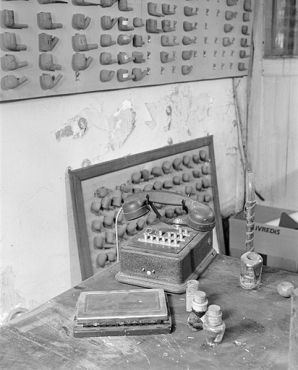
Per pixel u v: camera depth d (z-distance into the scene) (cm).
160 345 137
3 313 193
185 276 169
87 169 218
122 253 173
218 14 297
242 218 337
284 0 319
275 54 332
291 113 335
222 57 311
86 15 204
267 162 354
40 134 196
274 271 184
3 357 132
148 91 256
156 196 179
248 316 152
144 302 153
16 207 191
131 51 233
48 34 187
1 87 173
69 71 201
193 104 296
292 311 117
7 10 168
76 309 152
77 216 212
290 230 289
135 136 251
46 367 127
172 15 257
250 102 351
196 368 127
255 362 129
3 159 183
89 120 220
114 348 136
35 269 204
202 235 183
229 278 176
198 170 297
